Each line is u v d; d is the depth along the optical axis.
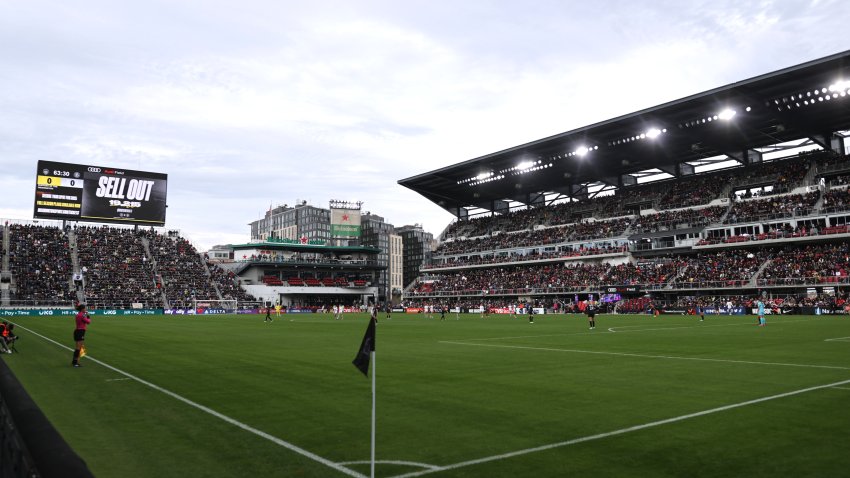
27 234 86.81
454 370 17.39
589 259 91.25
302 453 8.21
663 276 78.06
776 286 66.81
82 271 84.00
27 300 74.69
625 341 28.42
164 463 7.75
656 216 86.56
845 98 60.22
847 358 19.75
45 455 3.42
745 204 77.88
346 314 90.25
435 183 105.12
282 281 116.38
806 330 35.47
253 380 15.34
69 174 86.94
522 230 106.25
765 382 14.45
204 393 13.30
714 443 8.59
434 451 8.29
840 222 67.38
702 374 16.05
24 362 19.55
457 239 117.50
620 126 72.44
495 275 103.06
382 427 9.80
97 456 8.09
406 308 104.06
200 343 28.06
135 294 85.62
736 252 77.06
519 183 103.94
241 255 124.00
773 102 62.00
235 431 9.55
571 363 19.06
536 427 9.75
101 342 28.25
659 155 86.00
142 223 92.25
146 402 12.19
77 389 13.90
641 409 11.20
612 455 8.02
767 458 7.79
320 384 14.62
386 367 18.22
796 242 70.75
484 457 7.96
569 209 102.50
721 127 71.12
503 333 36.12
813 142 73.88
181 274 95.81
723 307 67.31
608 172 96.38
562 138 77.75
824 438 8.82
